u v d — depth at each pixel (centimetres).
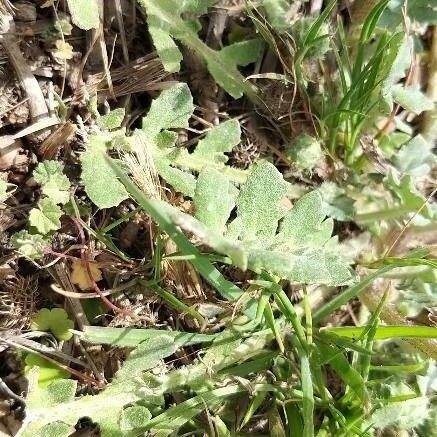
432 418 22
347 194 23
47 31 21
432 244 24
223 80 22
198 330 22
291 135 23
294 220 19
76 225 21
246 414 21
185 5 21
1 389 20
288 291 23
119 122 20
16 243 20
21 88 20
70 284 21
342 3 24
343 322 23
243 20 23
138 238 22
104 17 22
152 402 20
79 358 21
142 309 21
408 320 23
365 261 24
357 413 20
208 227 18
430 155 24
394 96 23
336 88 23
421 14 23
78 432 21
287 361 22
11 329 20
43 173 20
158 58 22
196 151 21
